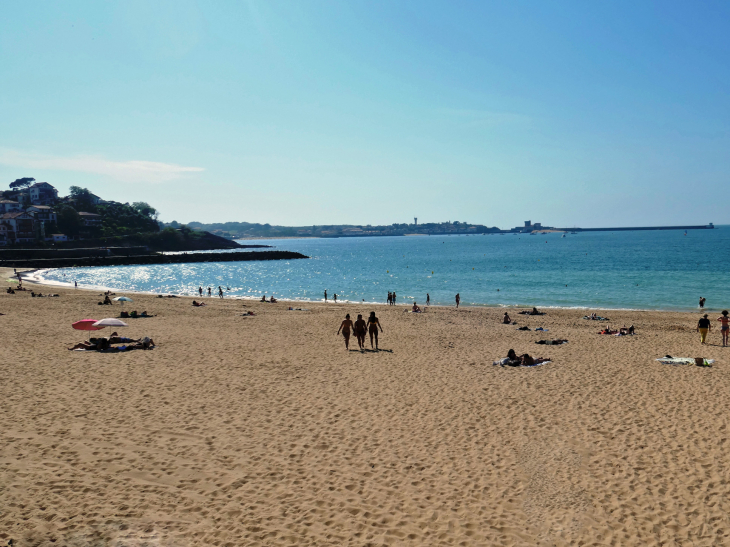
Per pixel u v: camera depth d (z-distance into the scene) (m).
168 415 11.41
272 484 8.15
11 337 21.42
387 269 99.31
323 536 6.67
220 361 17.30
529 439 10.05
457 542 6.57
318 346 20.72
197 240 179.88
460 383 14.34
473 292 57.09
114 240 147.62
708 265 83.94
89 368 15.84
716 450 9.24
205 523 6.94
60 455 9.03
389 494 7.86
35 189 157.25
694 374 14.88
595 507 7.45
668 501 7.56
